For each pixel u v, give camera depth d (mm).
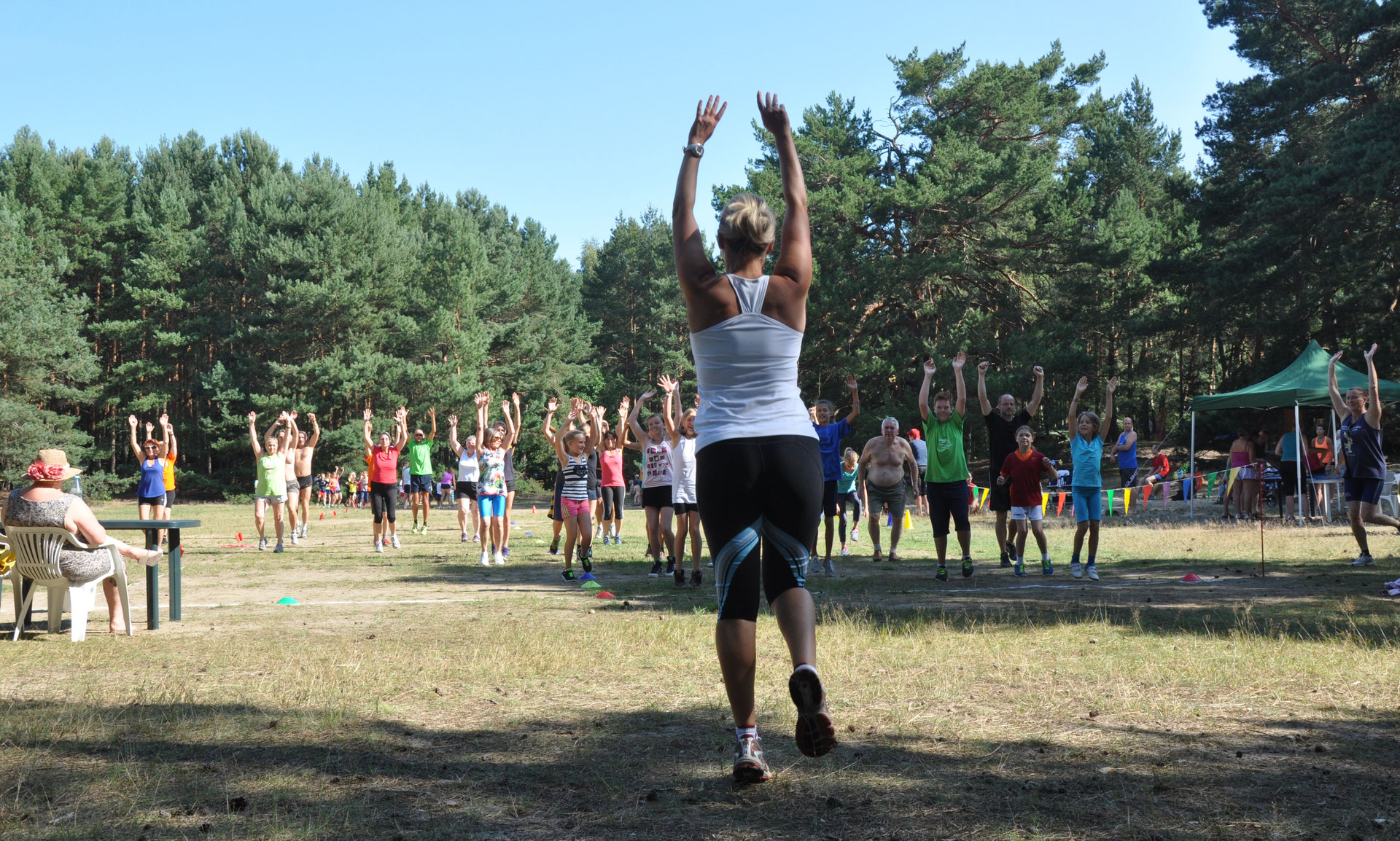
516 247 75312
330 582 10883
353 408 54750
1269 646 5984
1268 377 36375
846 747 4012
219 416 54094
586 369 66062
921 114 45969
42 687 5328
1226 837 2988
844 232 42531
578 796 3438
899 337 42688
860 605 8297
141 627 7605
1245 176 36250
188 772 3729
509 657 5988
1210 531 17562
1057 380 42531
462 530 17078
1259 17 37875
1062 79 53000
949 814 3205
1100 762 3777
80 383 53125
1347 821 3123
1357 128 30469
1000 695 4914
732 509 3225
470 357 55844
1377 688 4945
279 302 51938
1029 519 10945
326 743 4137
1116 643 6246
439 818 3211
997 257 43438
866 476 13188
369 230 56812
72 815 3227
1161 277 37250
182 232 55812
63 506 6934
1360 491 10805
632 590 10086
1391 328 33812
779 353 3252
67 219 55375
